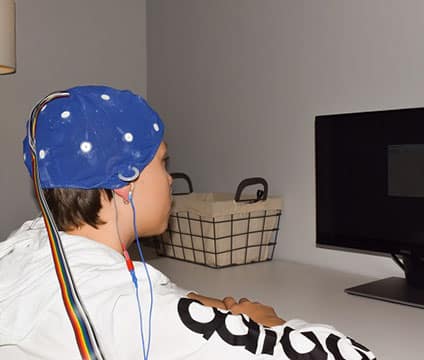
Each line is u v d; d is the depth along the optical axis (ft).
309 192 5.64
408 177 4.26
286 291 4.47
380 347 3.12
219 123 6.74
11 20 6.22
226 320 2.17
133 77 8.04
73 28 7.57
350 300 4.17
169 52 7.59
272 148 6.05
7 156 7.14
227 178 6.64
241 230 5.59
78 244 2.34
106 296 2.15
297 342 2.24
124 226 2.51
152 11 7.95
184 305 2.18
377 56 5.02
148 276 2.29
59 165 2.29
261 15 6.15
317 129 4.91
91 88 2.44
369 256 5.14
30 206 7.29
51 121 2.31
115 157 2.31
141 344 2.11
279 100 5.96
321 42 5.51
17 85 7.18
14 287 2.29
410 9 4.76
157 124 2.50
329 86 5.44
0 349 2.33
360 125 4.58
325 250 5.52
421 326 3.51
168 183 2.65
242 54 6.40
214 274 5.17
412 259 4.45
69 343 2.12
